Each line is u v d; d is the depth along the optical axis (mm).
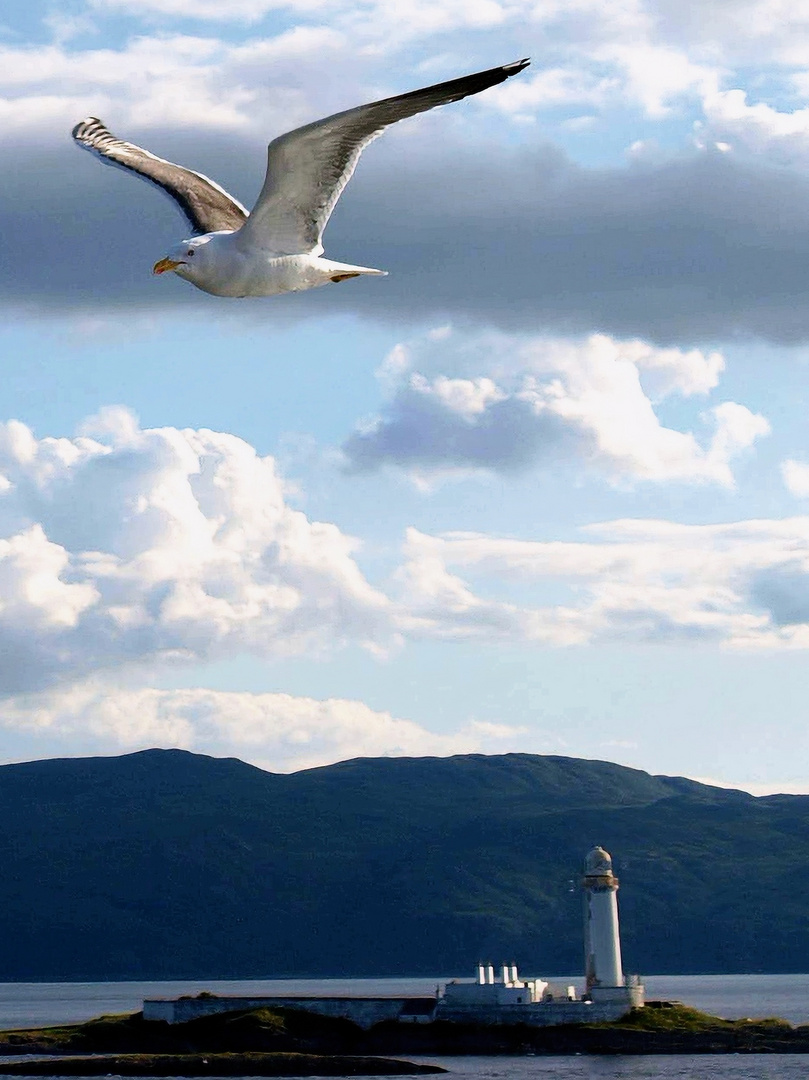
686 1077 76562
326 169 18734
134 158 21422
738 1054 85562
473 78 17297
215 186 21344
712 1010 177125
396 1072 79312
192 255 19391
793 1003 195750
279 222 19250
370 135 18359
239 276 19344
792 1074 77938
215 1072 81875
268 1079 80438
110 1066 82938
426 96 17688
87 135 21609
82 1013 193750
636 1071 78938
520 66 17125
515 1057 84688
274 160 18609
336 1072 80375
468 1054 85500
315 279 19531
